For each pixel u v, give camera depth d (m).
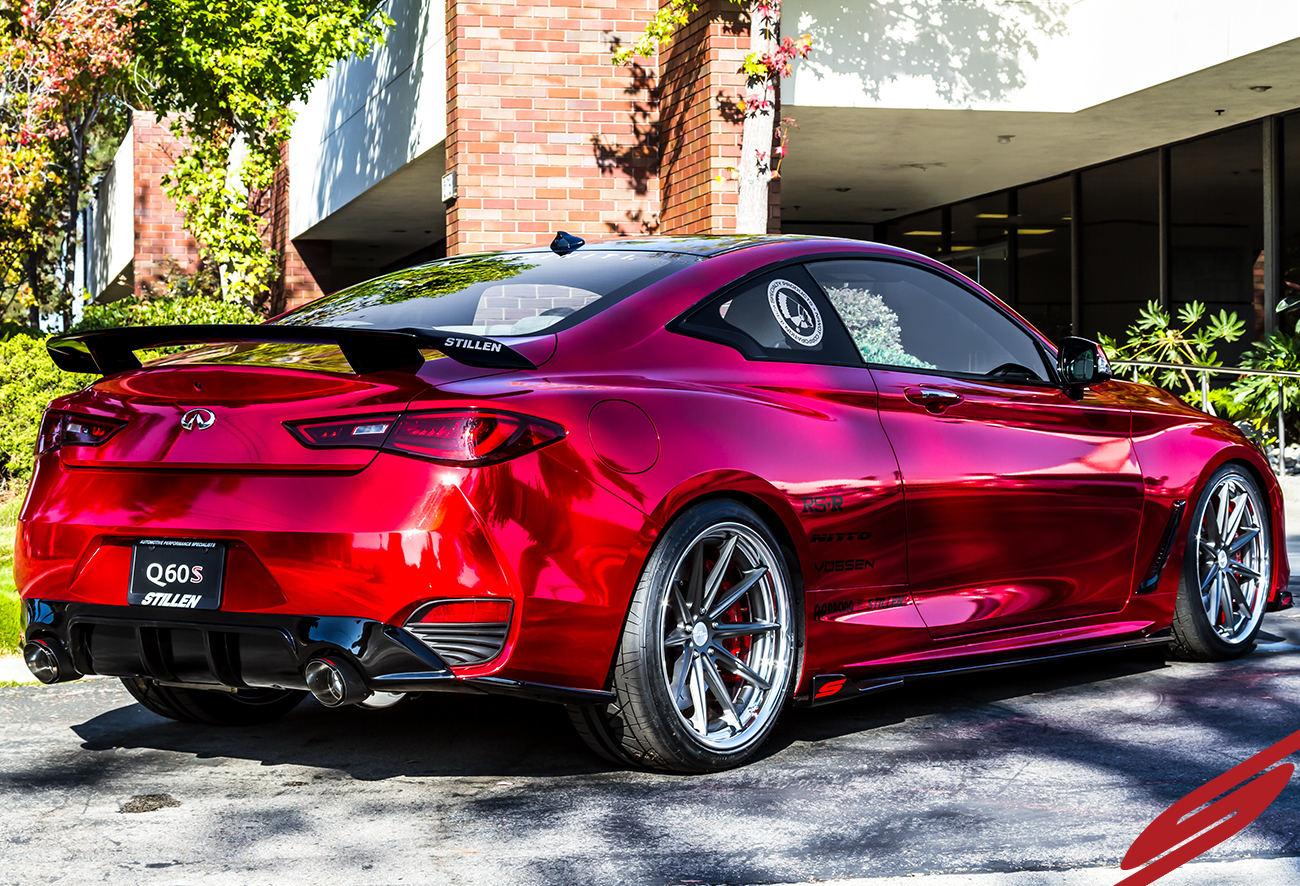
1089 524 4.63
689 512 3.54
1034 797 3.36
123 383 3.54
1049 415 4.58
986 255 17.34
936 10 12.00
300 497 3.19
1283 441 10.63
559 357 3.49
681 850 2.98
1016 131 13.19
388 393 3.22
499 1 12.66
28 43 17.36
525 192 12.75
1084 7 12.17
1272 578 5.37
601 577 3.33
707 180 11.55
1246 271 13.10
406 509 3.12
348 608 3.13
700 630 3.61
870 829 3.11
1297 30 10.01
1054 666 5.16
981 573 4.29
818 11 11.74
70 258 31.69
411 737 4.07
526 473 3.22
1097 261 15.21
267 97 17.39
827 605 3.88
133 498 3.38
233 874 2.86
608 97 12.86
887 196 17.33
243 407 3.32
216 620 3.25
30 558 3.53
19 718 4.40
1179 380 12.37
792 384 3.89
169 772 3.72
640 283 3.84
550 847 3.02
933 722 4.21
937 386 4.27
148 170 27.00
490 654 3.21
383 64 15.98
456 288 4.06
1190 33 11.02
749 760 3.74
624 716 3.47
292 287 21.80
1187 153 13.77
